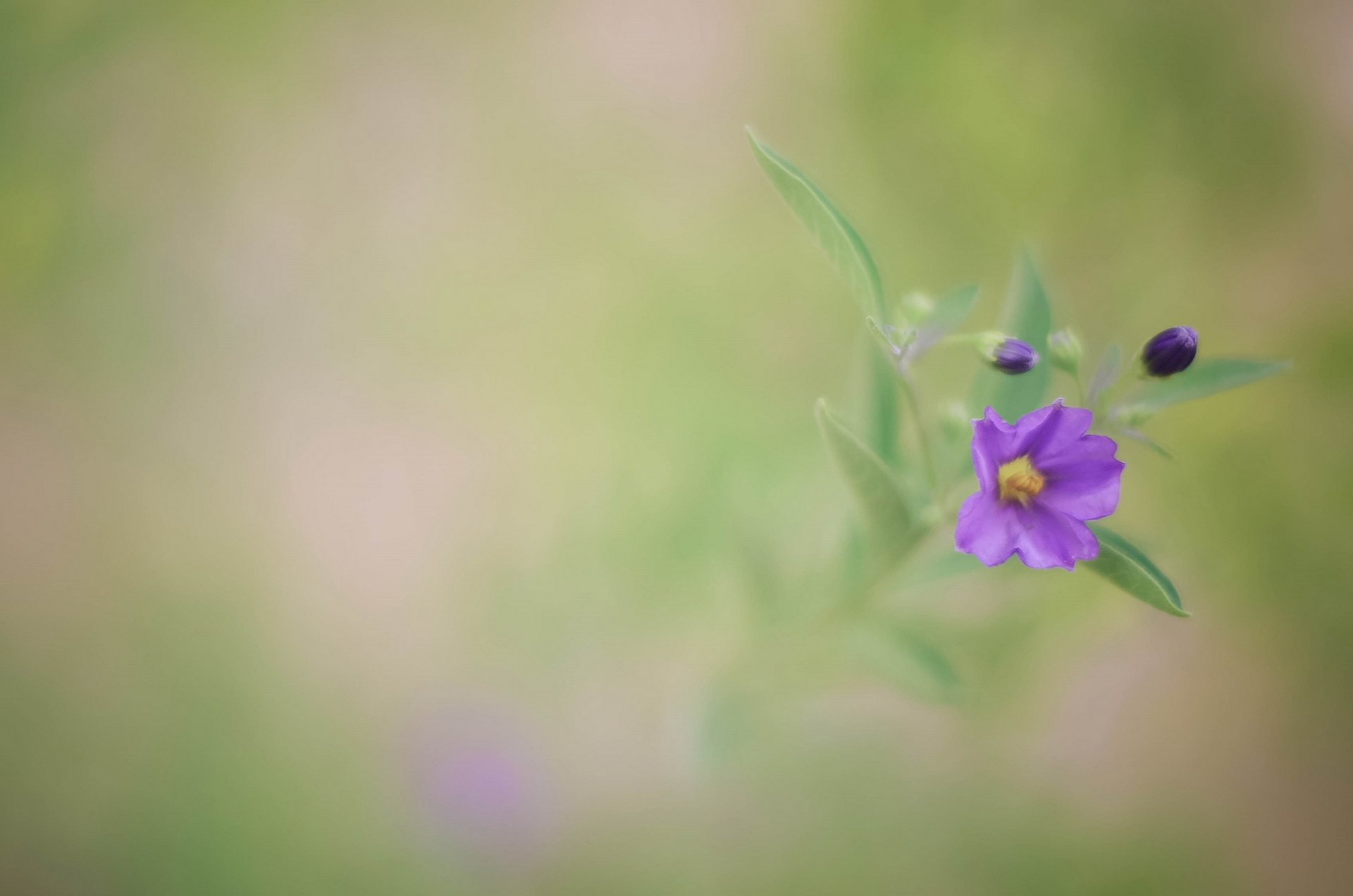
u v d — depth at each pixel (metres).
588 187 0.74
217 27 0.73
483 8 0.75
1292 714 0.67
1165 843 0.66
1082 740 0.67
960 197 0.71
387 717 0.68
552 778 0.67
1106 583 0.66
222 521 0.71
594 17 0.75
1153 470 0.68
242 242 0.73
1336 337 0.69
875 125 0.72
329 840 0.66
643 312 0.71
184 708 0.67
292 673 0.68
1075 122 0.71
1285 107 0.72
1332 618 0.67
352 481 0.72
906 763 0.67
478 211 0.74
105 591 0.69
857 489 0.54
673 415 0.69
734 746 0.62
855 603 0.59
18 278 0.70
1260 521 0.67
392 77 0.75
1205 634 0.67
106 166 0.72
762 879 0.66
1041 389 0.56
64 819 0.66
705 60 0.75
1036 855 0.66
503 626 0.69
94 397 0.71
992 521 0.53
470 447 0.71
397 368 0.73
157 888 0.66
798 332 0.70
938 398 0.68
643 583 0.67
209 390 0.72
